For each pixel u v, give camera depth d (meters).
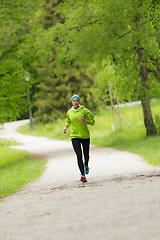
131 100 30.38
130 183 9.02
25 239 4.71
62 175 14.27
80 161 11.08
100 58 25.52
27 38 25.28
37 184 12.46
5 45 24.59
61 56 27.59
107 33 24.19
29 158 25.45
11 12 23.25
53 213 6.20
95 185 9.65
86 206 6.38
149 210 5.41
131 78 28.98
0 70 25.28
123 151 24.06
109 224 4.87
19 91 26.73
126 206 5.91
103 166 16.03
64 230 4.88
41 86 58.22
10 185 12.91
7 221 6.10
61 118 60.00
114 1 22.34
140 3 14.82
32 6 24.02
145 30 22.89
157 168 13.29
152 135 30.47
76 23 25.83
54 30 26.05
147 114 30.75
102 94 41.41
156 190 7.18
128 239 4.11
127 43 23.67
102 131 44.34
